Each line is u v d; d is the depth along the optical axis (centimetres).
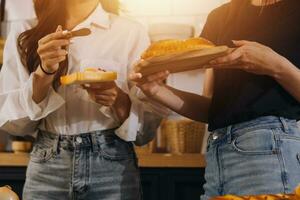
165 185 255
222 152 131
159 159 253
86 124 150
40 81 146
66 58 154
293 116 127
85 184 146
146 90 146
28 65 156
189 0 316
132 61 161
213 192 133
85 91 151
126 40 162
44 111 148
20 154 258
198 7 315
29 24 162
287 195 96
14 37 159
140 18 319
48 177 150
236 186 126
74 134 149
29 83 146
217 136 134
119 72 158
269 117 126
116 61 159
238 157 126
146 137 166
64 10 158
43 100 150
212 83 156
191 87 306
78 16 161
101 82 140
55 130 151
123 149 153
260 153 123
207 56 121
